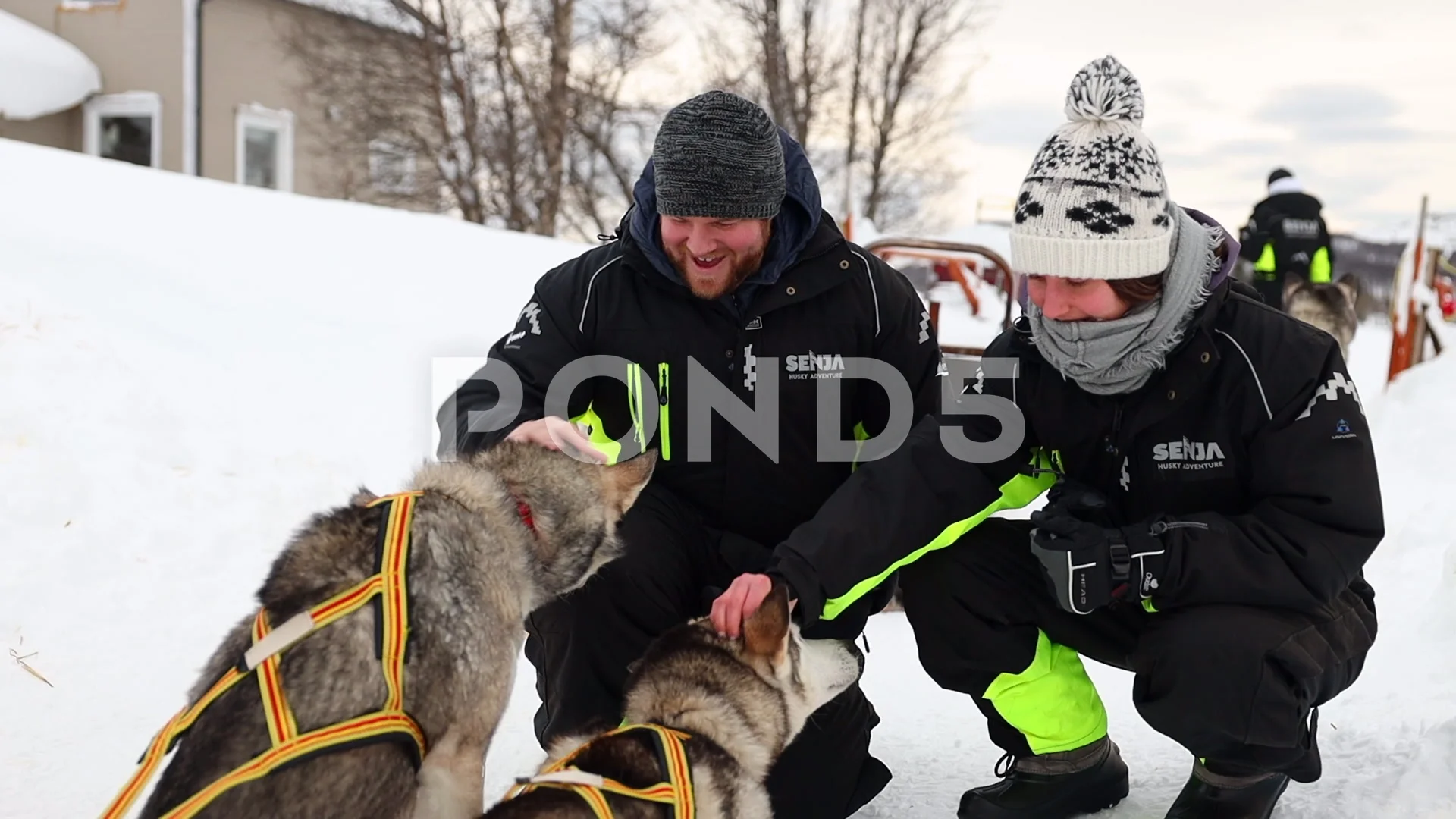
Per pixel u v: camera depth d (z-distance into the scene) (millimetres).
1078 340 2303
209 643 3551
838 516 2439
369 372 6027
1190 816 2432
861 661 2617
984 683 2607
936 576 2574
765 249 2648
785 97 21750
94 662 3342
